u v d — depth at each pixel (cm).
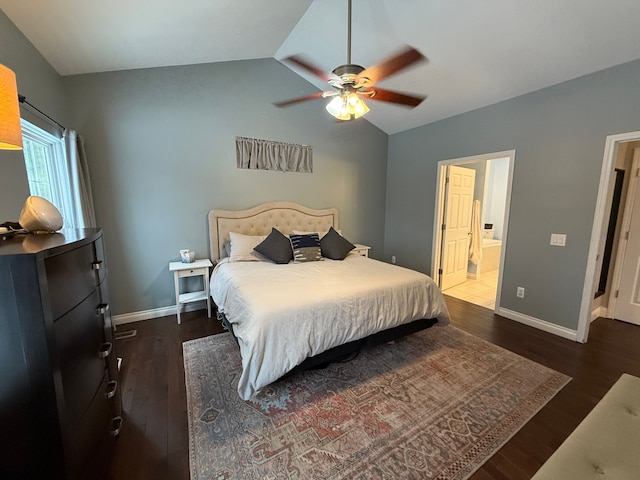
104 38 240
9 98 109
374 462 154
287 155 417
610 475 98
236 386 217
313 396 206
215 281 317
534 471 149
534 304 327
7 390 95
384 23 278
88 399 127
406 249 496
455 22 254
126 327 321
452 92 352
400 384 220
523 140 325
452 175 446
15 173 182
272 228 376
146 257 339
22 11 186
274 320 197
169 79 331
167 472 149
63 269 109
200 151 355
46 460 101
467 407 195
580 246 287
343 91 217
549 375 232
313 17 293
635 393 141
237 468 150
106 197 312
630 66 245
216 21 260
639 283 328
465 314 366
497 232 657
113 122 308
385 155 515
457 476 146
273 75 393
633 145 324
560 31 235
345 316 222
